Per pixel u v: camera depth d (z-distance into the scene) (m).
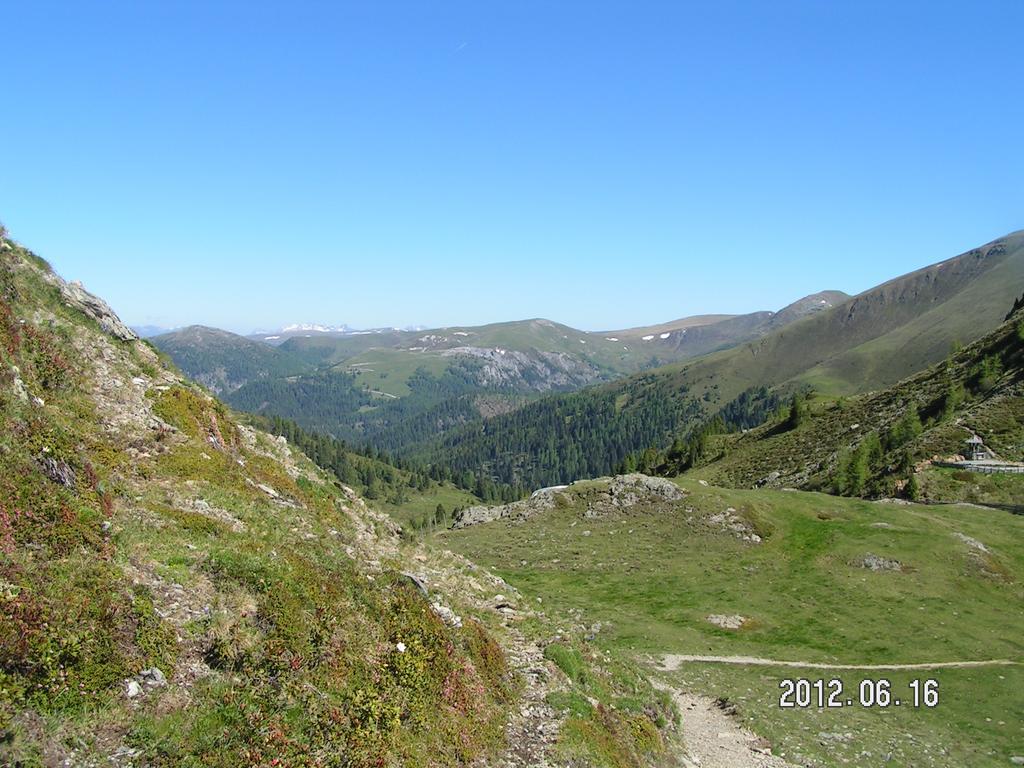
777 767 23.97
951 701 34.31
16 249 28.14
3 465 14.31
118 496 18.03
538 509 74.62
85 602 12.29
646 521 67.56
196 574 15.73
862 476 89.44
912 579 52.91
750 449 142.62
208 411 27.52
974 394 106.38
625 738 20.55
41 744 9.88
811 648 42.06
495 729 17.05
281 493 26.02
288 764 11.79
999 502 74.12
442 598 23.61
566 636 27.02
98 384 24.28
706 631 44.66
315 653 14.88
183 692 12.23
